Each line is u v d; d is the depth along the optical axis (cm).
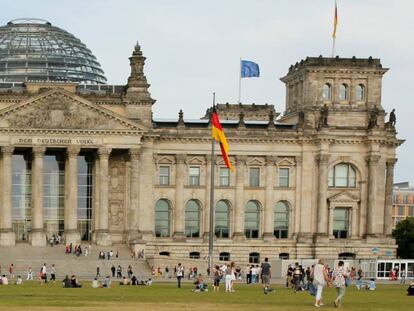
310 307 7006
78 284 11531
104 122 17488
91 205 18150
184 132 18475
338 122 19175
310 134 18812
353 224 19012
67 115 17300
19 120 17138
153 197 18350
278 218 19000
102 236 17450
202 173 18700
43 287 11031
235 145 18700
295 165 18912
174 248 18362
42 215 17300
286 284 12181
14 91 17538
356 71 19288
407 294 9531
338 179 19025
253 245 18625
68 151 17338
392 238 19050
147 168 18112
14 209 17950
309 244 18750
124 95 17938
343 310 6762
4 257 16338
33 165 17312
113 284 12406
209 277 13350
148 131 17888
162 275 15625
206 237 18562
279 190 18875
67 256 16638
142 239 17725
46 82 18312
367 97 19362
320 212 18750
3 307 6588
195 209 18812
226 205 18875
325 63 19225
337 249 18688
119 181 18150
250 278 13325
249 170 18900
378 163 18962
